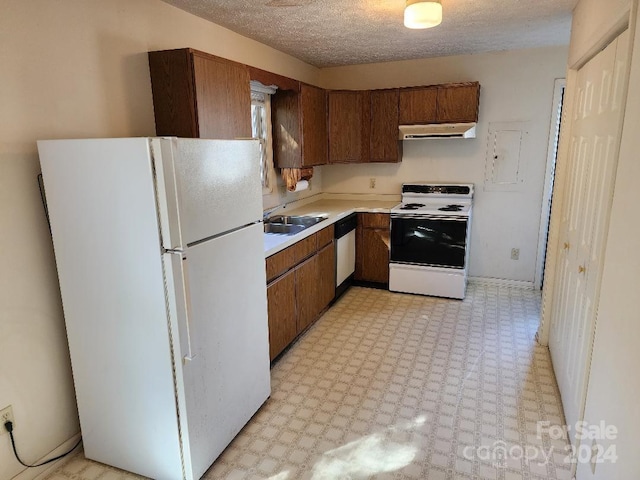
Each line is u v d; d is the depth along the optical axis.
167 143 1.58
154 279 1.69
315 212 3.99
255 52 3.42
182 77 2.29
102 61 2.12
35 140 1.83
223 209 1.92
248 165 2.11
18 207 1.79
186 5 2.52
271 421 2.30
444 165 4.38
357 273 4.39
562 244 2.72
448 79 4.18
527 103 3.99
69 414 2.08
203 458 1.92
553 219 2.91
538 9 2.68
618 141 1.47
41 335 1.92
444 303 3.94
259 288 2.28
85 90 2.04
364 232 4.27
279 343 2.88
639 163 1.24
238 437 2.18
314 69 4.53
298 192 4.35
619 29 1.63
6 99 1.71
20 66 1.76
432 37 3.37
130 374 1.85
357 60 4.25
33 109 1.82
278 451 2.08
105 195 1.68
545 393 2.51
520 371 2.75
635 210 1.25
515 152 4.12
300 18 2.80
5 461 1.82
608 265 1.50
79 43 2.00
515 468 1.95
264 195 3.72
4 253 1.75
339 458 2.03
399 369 2.80
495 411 2.35
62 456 2.04
